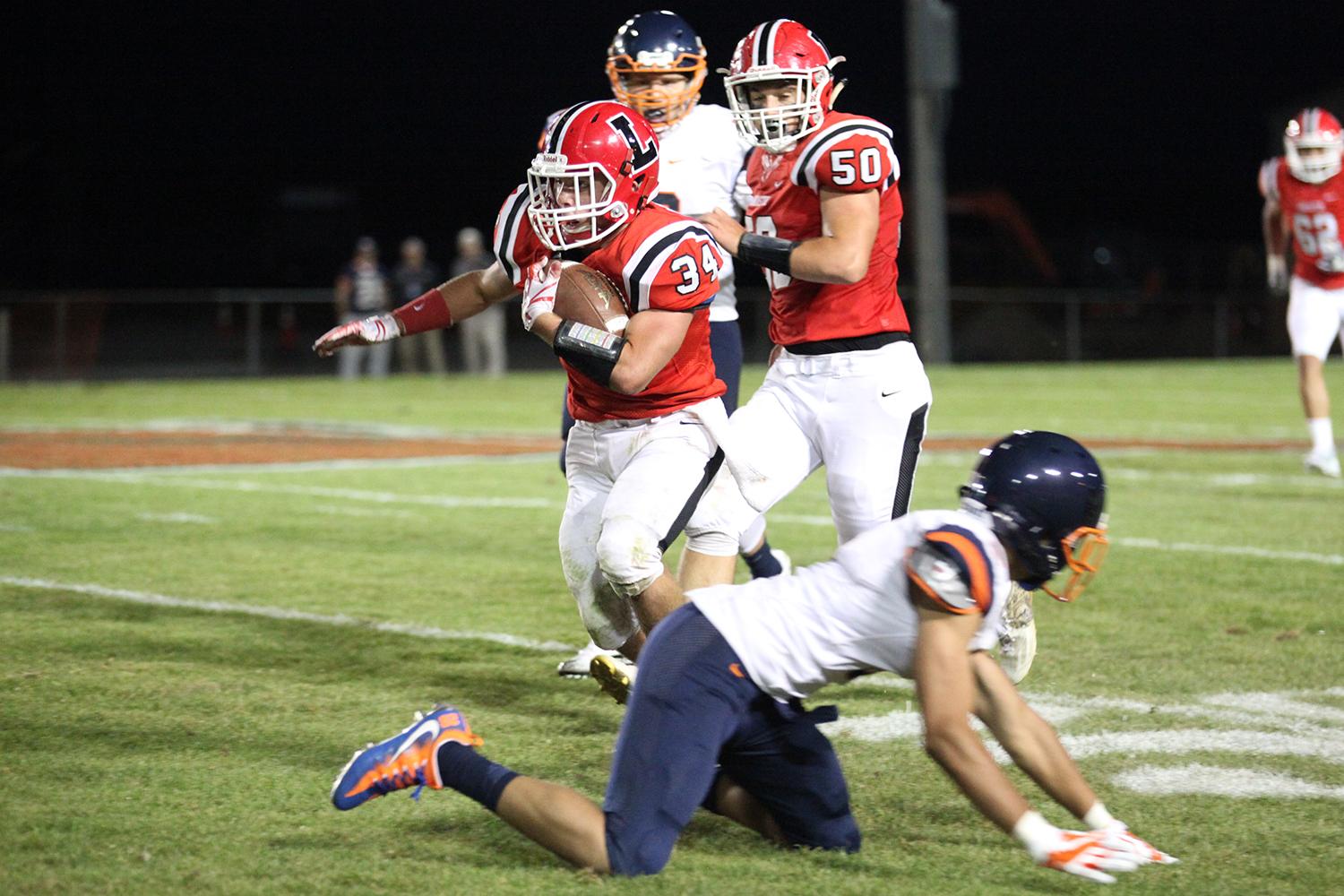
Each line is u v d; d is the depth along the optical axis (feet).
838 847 21.70
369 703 30.09
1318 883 20.62
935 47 164.76
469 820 23.24
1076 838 19.33
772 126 29.50
